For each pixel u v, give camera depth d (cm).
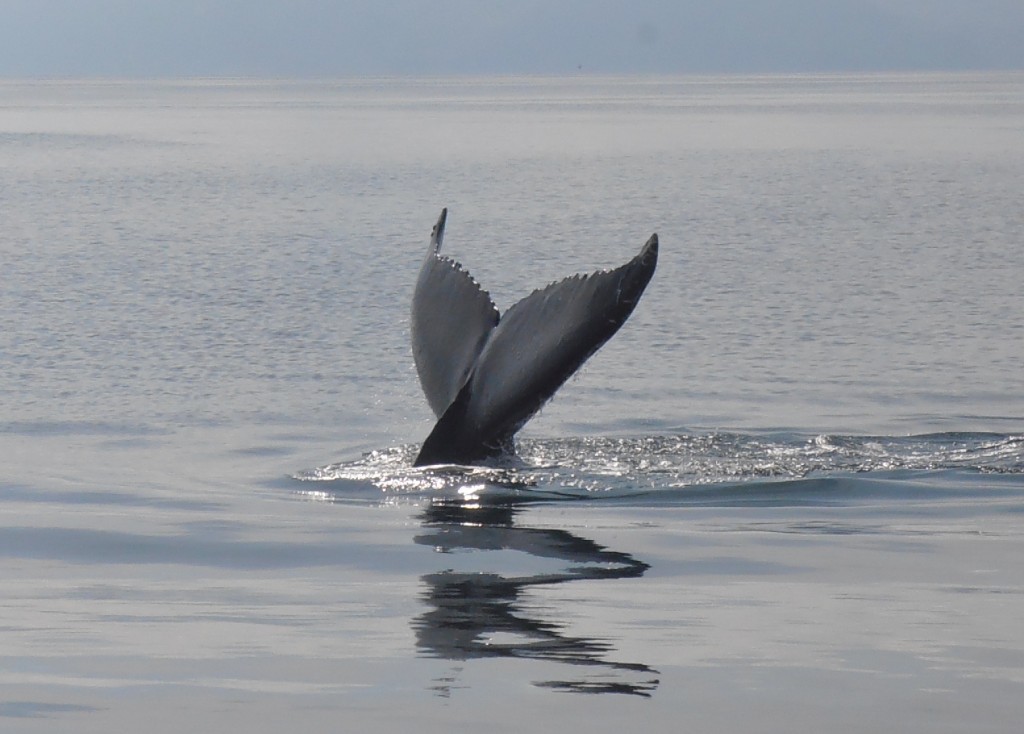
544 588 3055
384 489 4175
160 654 2536
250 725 2125
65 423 5500
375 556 3394
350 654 2528
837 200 15750
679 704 2227
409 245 11869
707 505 3944
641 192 17012
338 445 5078
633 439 4731
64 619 2809
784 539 3559
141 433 5316
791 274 10038
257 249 11625
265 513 3919
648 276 3709
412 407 5841
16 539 3616
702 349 7225
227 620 2798
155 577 3216
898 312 8356
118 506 4053
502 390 4066
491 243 12019
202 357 7012
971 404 5884
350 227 13338
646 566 3269
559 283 3978
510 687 2314
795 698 2266
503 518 3788
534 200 16062
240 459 4838
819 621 2769
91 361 6900
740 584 3100
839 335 7625
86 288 9381
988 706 2231
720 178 19062
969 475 4278
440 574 3203
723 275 10019
